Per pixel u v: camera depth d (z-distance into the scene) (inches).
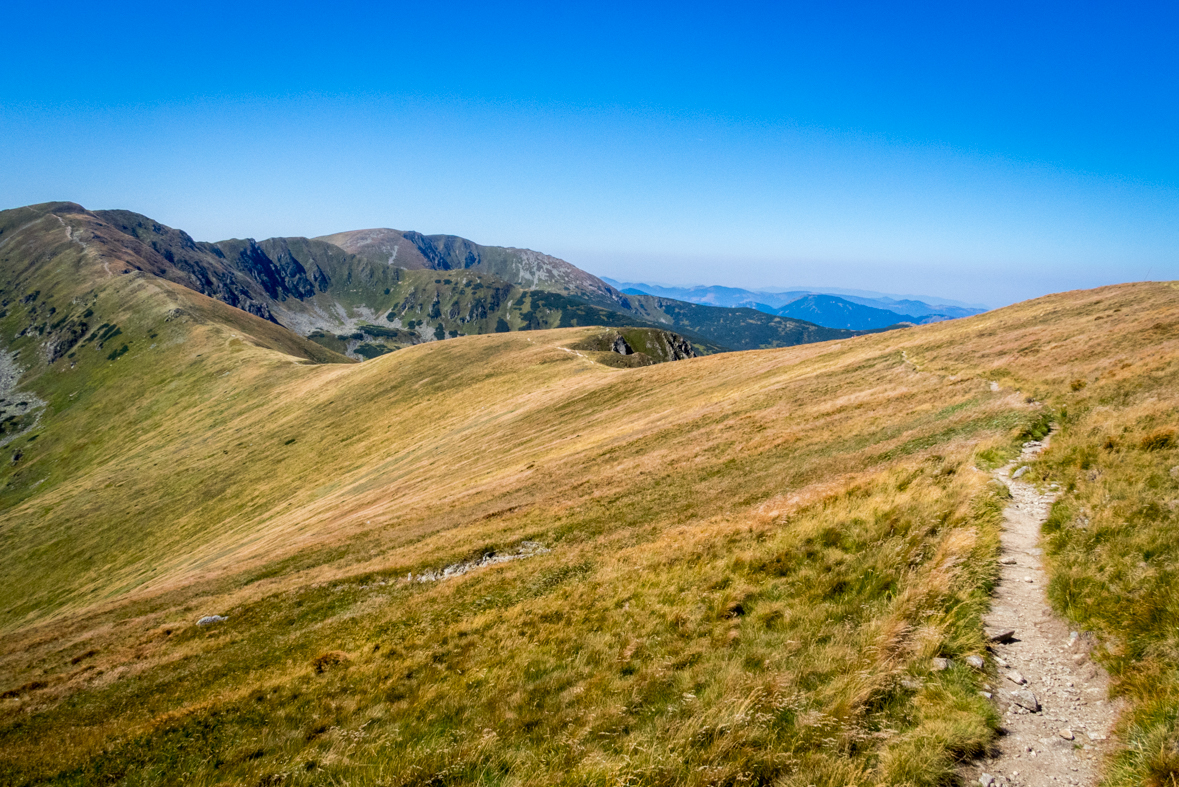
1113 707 354.6
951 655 423.8
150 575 3201.3
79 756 642.2
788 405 1833.2
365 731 544.4
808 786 335.3
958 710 366.6
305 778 490.0
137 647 1144.8
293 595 1235.9
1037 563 532.7
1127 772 305.9
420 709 555.8
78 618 1688.0
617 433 2277.3
